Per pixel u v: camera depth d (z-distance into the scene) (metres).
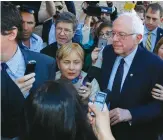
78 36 3.23
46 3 3.93
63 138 1.19
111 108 2.30
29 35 3.29
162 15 4.13
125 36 2.16
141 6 4.53
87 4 3.91
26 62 1.88
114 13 4.12
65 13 3.22
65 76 2.44
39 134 1.18
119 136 2.35
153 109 2.26
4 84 1.67
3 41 1.69
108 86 2.37
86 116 1.27
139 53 2.27
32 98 1.22
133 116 2.21
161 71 2.23
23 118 1.23
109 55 2.41
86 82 2.36
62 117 1.18
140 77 2.23
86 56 2.87
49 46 3.25
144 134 2.38
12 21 1.66
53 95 1.21
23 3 3.41
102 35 3.22
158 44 3.08
